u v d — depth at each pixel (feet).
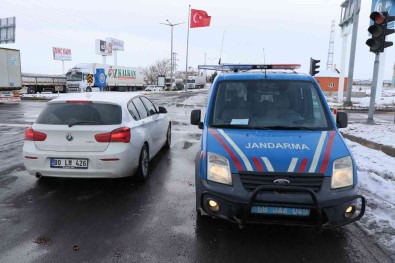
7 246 11.82
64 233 12.84
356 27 67.26
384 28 36.55
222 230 13.11
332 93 136.36
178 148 28.32
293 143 12.45
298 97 15.26
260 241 12.28
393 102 91.04
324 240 12.35
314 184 11.13
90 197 16.66
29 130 17.20
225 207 11.31
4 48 79.10
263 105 15.03
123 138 16.92
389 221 13.53
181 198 16.62
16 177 19.74
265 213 11.09
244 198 11.10
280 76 16.08
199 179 12.26
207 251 11.59
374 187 17.89
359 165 21.86
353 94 134.41
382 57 95.96
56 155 16.60
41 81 134.82
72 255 11.28
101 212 14.84
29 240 12.26
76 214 14.60
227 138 12.88
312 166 11.29
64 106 17.71
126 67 175.11
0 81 78.43
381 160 23.21
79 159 16.60
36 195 16.85
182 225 13.58
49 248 11.71
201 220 13.93
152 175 20.48
